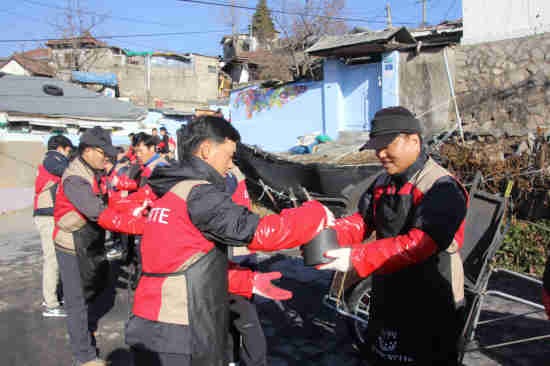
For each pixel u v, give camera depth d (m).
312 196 7.92
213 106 20.72
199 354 1.84
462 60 10.12
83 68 31.72
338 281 3.87
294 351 3.88
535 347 3.75
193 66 33.91
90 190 3.14
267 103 14.30
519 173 6.25
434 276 2.04
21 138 14.60
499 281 5.32
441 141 8.86
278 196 8.90
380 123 2.02
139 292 1.94
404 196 2.05
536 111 9.18
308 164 7.93
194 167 1.98
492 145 7.69
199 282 1.86
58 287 5.84
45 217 4.82
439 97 10.39
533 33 9.91
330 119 12.45
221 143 2.00
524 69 9.38
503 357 3.62
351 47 10.95
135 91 32.25
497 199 3.37
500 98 9.62
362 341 3.71
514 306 4.61
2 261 7.43
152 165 5.05
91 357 3.44
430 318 2.03
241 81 31.16
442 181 1.95
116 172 6.49
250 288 2.64
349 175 7.36
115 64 31.78
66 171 3.25
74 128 17.42
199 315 1.85
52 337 4.41
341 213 6.37
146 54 32.31
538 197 6.11
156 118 22.50
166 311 1.84
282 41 30.00
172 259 1.85
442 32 12.20
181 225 1.86
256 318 2.98
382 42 10.58
